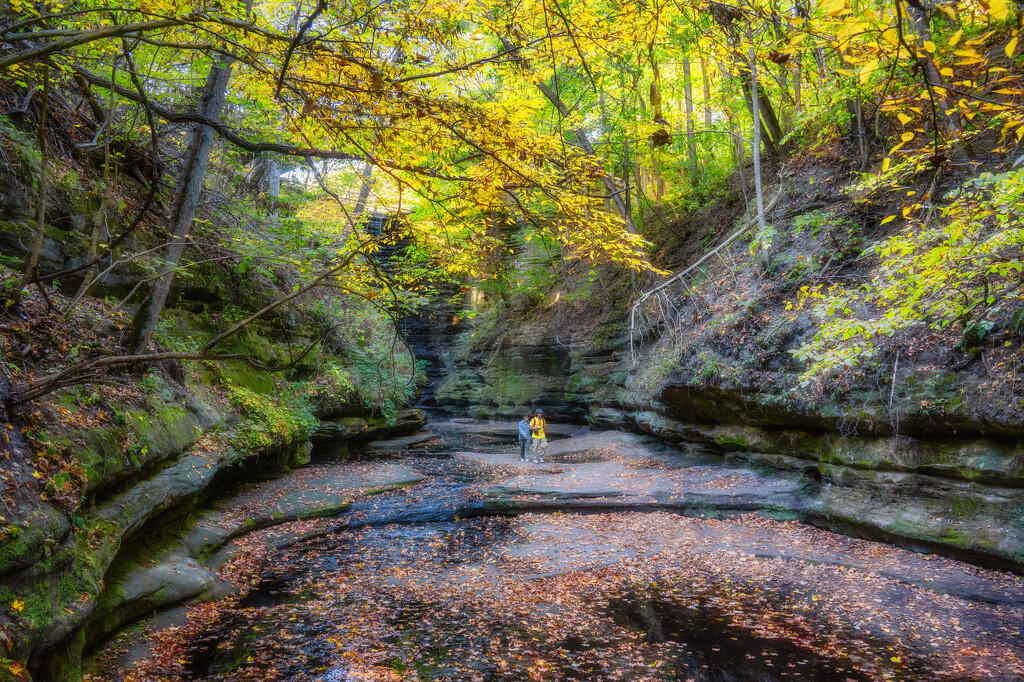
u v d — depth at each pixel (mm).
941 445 9680
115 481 6254
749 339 14273
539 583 8516
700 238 22000
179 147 12578
